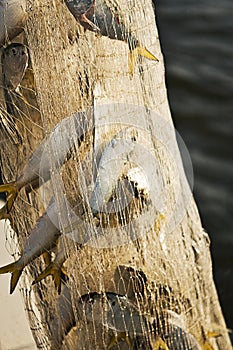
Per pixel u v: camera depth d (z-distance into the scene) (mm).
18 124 10156
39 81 9633
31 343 10719
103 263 9555
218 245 23203
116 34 9391
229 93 32312
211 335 9688
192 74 33969
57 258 9773
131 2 9477
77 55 9523
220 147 28688
